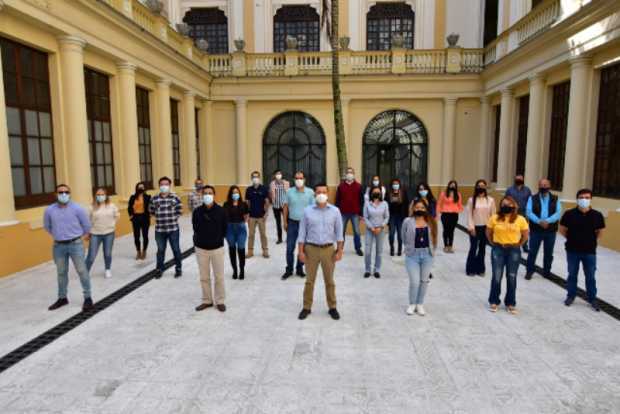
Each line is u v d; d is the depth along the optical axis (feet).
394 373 12.98
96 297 20.18
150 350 14.58
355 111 59.00
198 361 13.79
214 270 18.39
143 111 42.45
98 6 30.58
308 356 14.12
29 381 12.61
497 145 55.47
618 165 30.96
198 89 54.24
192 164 52.39
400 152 59.98
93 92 34.06
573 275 18.71
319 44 65.72
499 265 17.97
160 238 23.34
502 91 48.96
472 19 62.49
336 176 59.67
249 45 66.39
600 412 11.05
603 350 14.52
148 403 11.48
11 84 25.59
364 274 24.08
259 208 28.17
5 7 23.09
